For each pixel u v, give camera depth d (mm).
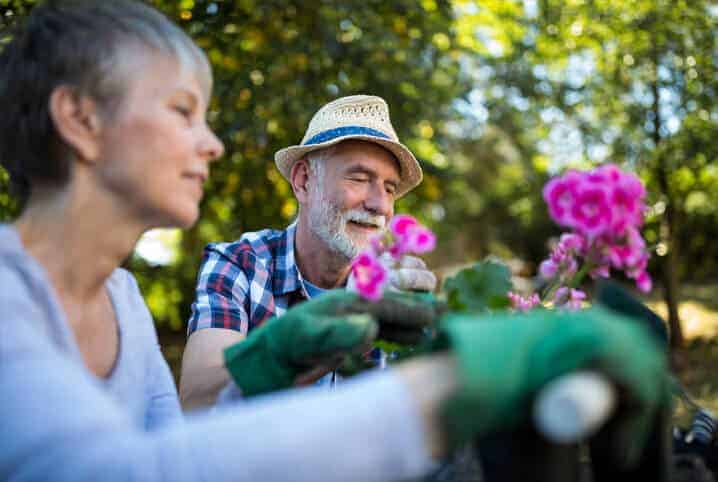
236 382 931
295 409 574
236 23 4484
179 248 7301
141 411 1032
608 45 5754
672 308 6090
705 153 5590
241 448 555
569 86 6133
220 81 4551
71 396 604
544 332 577
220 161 4832
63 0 845
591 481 801
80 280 868
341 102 1904
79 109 801
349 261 1863
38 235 842
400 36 5301
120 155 812
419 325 914
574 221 834
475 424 559
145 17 850
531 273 11555
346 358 965
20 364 624
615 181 842
